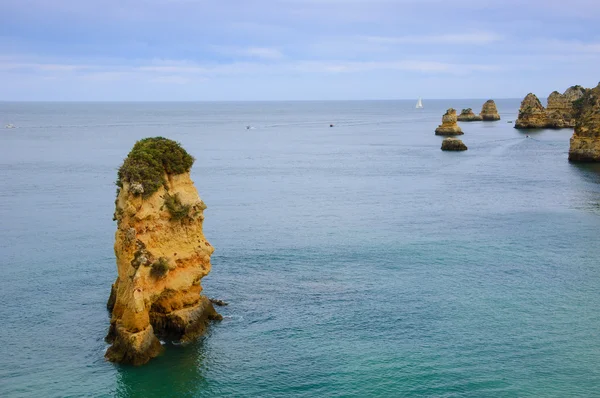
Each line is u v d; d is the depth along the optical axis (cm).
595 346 4394
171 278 4538
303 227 7944
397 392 3816
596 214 8606
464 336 4566
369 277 5866
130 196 4319
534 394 3788
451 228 7856
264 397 3769
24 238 7269
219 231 7700
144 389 3844
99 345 4409
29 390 3812
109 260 6353
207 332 4628
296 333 4625
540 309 5056
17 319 4841
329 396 3781
